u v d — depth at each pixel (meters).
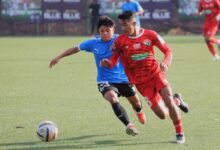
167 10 100.12
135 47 21.19
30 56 60.28
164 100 20.91
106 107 29.34
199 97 32.25
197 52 65.31
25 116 26.95
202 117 26.31
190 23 101.50
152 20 99.81
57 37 96.69
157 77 21.17
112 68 22.98
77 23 100.81
